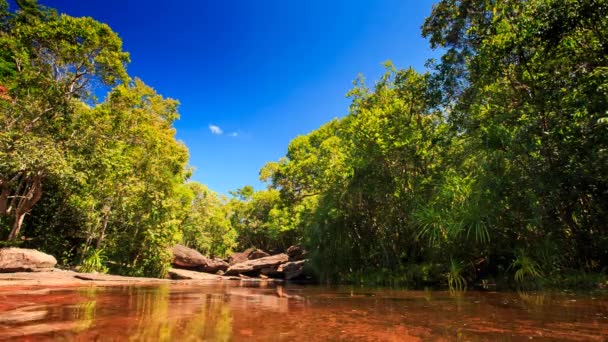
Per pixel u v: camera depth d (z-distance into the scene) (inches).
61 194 618.5
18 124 486.0
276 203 987.3
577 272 258.1
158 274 740.0
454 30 370.0
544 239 283.3
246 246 1982.0
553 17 251.9
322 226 555.8
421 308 148.1
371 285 406.6
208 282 529.0
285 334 84.4
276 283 525.7
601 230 263.0
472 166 379.2
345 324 101.4
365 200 507.2
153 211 698.8
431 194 407.5
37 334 78.7
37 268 434.0
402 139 437.7
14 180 534.9
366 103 546.0
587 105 231.9
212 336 80.5
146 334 81.2
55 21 500.7
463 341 77.2
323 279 551.8
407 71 468.4
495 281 312.2
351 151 501.7
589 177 239.8
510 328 93.8
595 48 259.3
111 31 537.0
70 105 526.6
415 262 427.8
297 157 904.3
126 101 609.0
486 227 293.4
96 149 534.6
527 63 302.5
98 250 619.5
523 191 277.4
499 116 308.0
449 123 402.6
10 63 532.1
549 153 262.1
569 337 82.0
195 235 1412.4
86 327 89.3
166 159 733.3
